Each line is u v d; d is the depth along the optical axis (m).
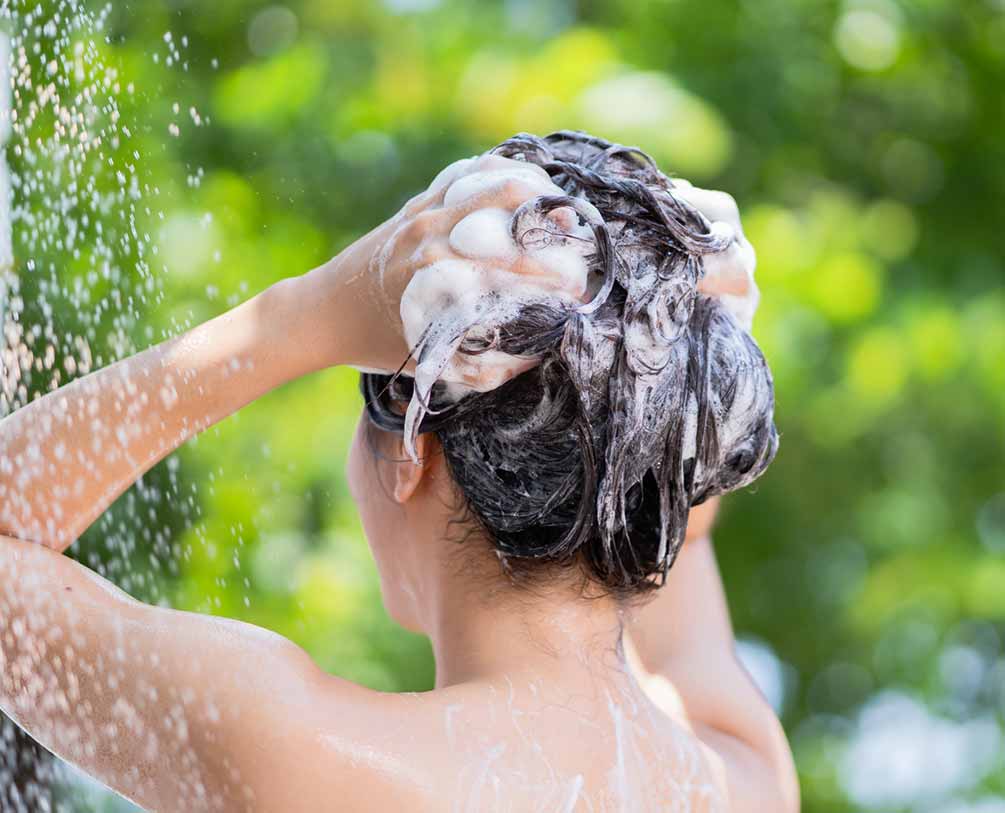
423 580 2.33
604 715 2.24
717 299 2.25
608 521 2.13
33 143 2.78
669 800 2.29
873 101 8.00
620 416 2.08
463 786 2.08
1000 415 7.79
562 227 2.03
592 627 2.28
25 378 2.85
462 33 6.75
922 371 7.38
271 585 5.77
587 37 6.57
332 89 6.57
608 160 2.25
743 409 2.20
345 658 6.10
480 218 2.01
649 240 2.11
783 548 8.42
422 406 1.99
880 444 8.20
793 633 8.73
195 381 2.17
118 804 3.35
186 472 4.88
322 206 6.38
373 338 2.14
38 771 3.12
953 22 7.85
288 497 6.14
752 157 7.38
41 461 2.17
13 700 2.10
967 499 8.34
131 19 4.16
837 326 7.07
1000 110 8.03
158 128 4.26
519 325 2.01
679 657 2.74
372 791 2.03
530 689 2.21
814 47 7.56
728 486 2.32
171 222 4.67
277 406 6.29
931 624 8.54
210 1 6.30
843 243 7.32
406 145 6.52
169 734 2.02
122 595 2.13
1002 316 7.73
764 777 2.55
